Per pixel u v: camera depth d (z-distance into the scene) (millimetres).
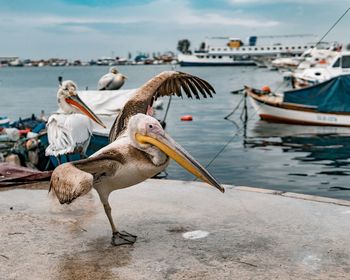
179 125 26406
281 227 5285
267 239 4938
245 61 144625
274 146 19719
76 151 8812
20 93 56312
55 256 4570
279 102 25422
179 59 146375
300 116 24875
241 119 28094
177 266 4309
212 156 17750
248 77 83500
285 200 6336
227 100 41344
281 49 138750
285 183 13625
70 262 4426
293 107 24938
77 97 9195
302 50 135500
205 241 4906
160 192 6770
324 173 14742
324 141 20547
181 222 5504
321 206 6051
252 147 19531
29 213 5957
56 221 5613
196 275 4117
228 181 14016
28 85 76875
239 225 5371
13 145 13234
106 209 4793
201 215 5750
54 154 8836
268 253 4578
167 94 5496
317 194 12438
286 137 21750
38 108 37406
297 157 17328
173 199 6422
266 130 23781
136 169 4430
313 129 23672
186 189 6934
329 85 24094
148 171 4457
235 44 144750
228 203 6223
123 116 5020
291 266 4281
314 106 24438
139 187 7043
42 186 7375
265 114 26156
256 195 6602
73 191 3885
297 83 37625
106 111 13641
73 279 4070
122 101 13883
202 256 4527
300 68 48344
